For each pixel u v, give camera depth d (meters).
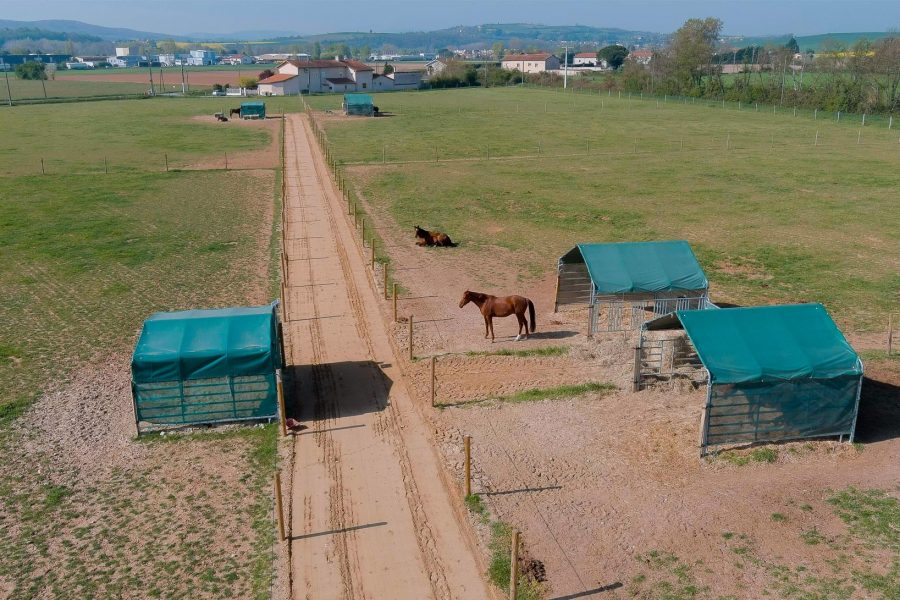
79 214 49.66
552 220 48.03
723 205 51.78
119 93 176.38
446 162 71.56
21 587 14.91
